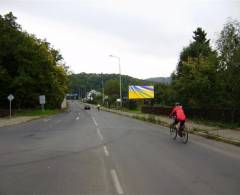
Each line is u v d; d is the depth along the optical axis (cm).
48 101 7912
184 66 3341
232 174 917
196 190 748
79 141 1711
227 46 2564
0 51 5875
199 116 3067
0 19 6088
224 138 1747
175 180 845
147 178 867
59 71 8244
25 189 757
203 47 4806
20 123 3459
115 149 1416
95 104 14850
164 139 1820
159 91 6769
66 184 804
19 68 6062
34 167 1020
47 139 1819
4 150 1402
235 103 2503
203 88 2978
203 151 1371
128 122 3403
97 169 986
